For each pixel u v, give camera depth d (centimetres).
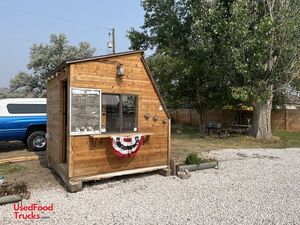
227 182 693
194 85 1858
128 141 681
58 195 584
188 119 2755
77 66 625
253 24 1535
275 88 1602
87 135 635
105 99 676
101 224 446
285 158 1032
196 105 1973
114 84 686
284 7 1483
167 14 2077
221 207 521
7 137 1077
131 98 722
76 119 619
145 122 743
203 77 1789
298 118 2152
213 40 1560
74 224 446
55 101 775
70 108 611
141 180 705
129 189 630
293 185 673
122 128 705
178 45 1920
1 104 1073
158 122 767
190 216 479
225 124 2434
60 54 3353
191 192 611
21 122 1091
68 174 612
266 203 543
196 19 1588
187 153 1106
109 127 682
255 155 1087
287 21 1434
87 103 638
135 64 725
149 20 2173
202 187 648
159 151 766
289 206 527
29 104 1120
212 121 2531
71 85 615
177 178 729
